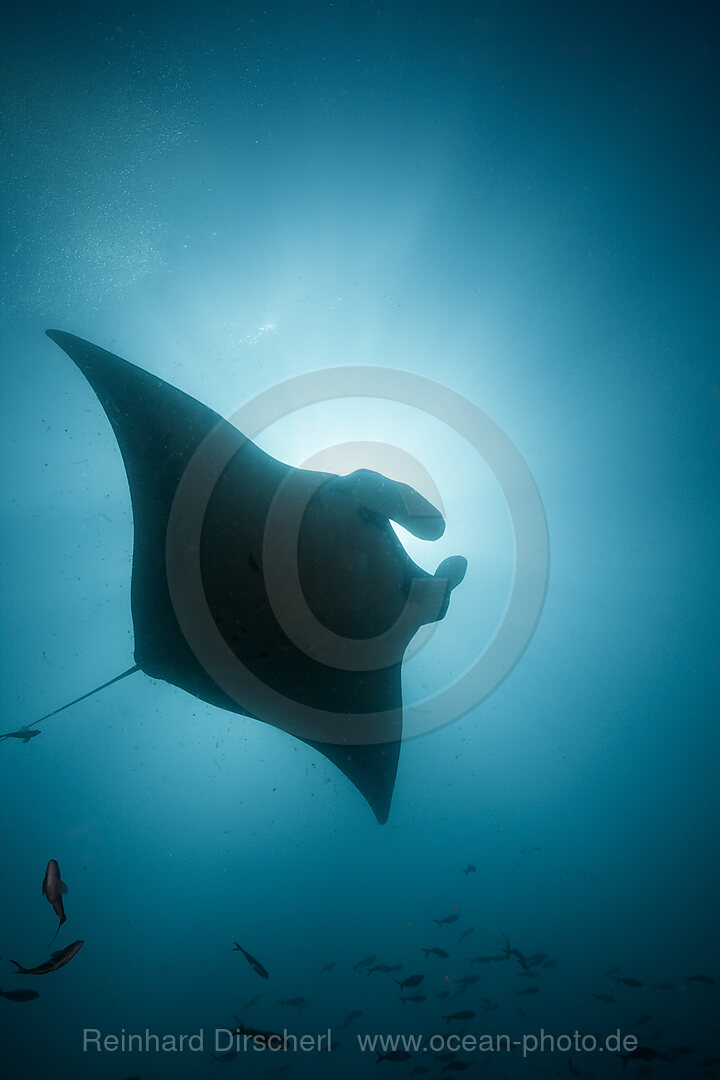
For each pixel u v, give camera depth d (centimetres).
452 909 390
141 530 266
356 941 377
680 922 393
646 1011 363
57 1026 342
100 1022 344
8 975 349
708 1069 339
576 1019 362
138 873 384
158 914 375
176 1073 335
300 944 375
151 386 273
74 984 352
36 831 386
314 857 397
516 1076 336
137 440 270
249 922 378
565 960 380
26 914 367
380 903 388
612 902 397
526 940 384
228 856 392
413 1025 358
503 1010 362
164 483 267
